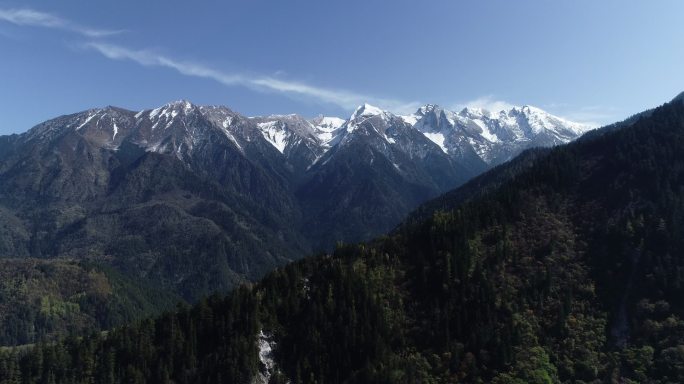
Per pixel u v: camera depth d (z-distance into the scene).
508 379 192.12
